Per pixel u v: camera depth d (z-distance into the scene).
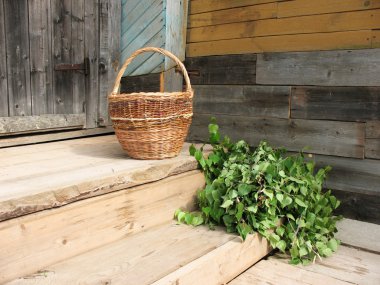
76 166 2.04
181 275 1.50
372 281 1.84
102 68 3.32
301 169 2.39
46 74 2.91
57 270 1.54
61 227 1.60
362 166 2.46
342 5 2.45
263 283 1.82
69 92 3.09
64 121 3.06
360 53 2.40
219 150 2.53
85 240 1.71
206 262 1.63
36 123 2.86
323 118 2.58
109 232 1.82
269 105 2.80
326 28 2.52
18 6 2.69
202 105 3.14
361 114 2.43
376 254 2.12
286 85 2.71
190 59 3.20
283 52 2.70
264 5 2.76
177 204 2.23
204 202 2.25
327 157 2.59
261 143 2.66
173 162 2.18
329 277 1.88
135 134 2.18
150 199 2.04
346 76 2.46
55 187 1.58
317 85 2.58
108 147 2.73
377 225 2.41
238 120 2.96
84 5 3.12
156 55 3.17
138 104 2.13
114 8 3.35
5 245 1.42
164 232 2.00
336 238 2.26
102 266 1.58
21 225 1.46
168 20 3.05
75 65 3.10
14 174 1.83
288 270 1.95
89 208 1.71
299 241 2.09
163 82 3.18
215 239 1.92
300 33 2.62
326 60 2.53
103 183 1.76
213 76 3.06
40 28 2.83
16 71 2.72
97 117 3.34
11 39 2.67
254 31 2.82
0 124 2.64
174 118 2.22
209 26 3.06
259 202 2.07
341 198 2.55
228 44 2.96
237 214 1.96
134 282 1.46
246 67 2.88
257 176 2.10
